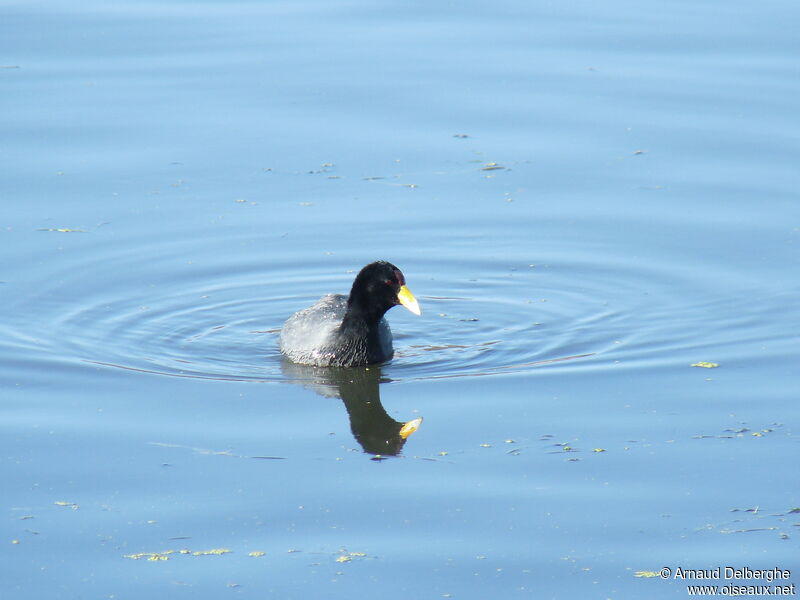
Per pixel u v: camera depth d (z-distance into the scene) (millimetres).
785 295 15883
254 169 19734
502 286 16734
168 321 15734
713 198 18578
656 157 19828
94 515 10836
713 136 20328
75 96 21875
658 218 18172
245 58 23562
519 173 19609
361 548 10297
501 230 18094
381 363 14719
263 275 17000
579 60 23297
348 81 22578
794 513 10703
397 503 11062
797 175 19000
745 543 10289
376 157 20188
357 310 14594
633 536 10422
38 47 23812
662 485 11242
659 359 14305
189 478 11547
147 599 9562
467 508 10945
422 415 13039
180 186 19203
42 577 9867
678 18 25234
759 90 21734
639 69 22812
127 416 12977
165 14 25812
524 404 13219
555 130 20828
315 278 16953
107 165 19672
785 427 12336
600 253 17391
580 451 11992
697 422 12547
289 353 14906
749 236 17500
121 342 15078
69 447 12172
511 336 15328
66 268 16875
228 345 15195
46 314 15703
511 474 11555
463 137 20734
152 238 17766
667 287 16406
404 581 9805
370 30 25031
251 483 11461
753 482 11242
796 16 25125
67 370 14141
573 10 25938
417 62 23344
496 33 24750
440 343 15258
